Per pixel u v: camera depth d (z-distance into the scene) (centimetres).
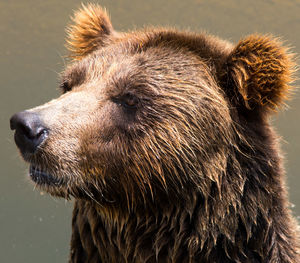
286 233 934
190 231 909
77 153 878
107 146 895
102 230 966
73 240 1019
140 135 898
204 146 896
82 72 972
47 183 884
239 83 895
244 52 924
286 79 895
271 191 913
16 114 855
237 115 920
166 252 926
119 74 927
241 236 901
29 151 860
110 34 1114
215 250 905
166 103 903
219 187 891
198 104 906
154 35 993
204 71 935
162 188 904
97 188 898
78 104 901
